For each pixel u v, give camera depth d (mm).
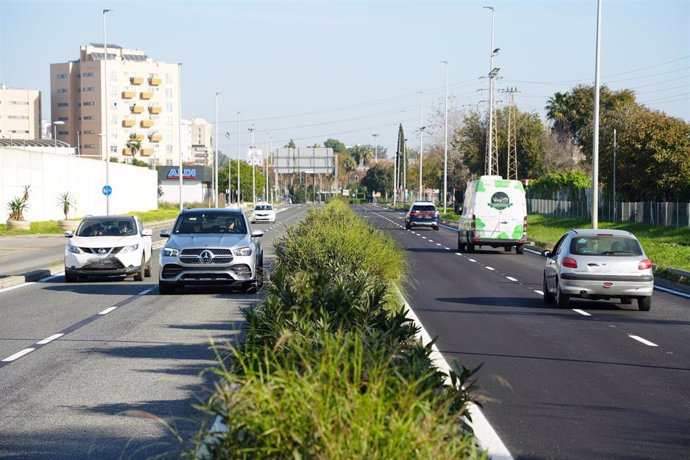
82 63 172500
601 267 20297
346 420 5062
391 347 7625
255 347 8664
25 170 63656
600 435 9312
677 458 8469
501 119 109500
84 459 8156
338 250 20000
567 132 118125
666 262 33844
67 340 15219
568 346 15312
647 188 60844
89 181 78250
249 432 5359
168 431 9164
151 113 175875
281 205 144625
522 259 39281
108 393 10992
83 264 25891
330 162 123438
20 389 11281
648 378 12492
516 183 42406
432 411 5613
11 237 54844
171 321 17562
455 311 20297
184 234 23719
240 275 22453
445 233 65812
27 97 181375
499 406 10656
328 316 9531
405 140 171000
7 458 8188
